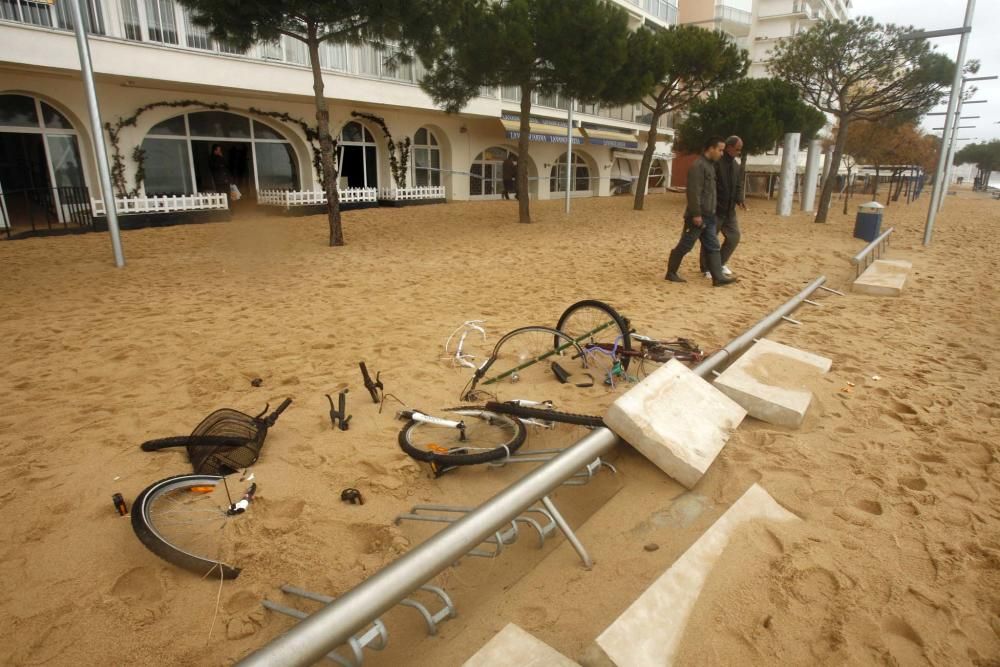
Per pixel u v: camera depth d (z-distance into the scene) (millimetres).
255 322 6344
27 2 12680
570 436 3926
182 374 4816
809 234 15289
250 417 3611
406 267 9727
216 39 11250
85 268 9547
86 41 8891
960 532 2701
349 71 18531
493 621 2330
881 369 4984
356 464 3441
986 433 3756
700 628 2090
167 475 3287
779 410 3789
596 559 2666
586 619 2301
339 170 20844
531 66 15250
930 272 10000
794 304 6832
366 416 4059
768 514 2756
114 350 5406
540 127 26141
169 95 16344
